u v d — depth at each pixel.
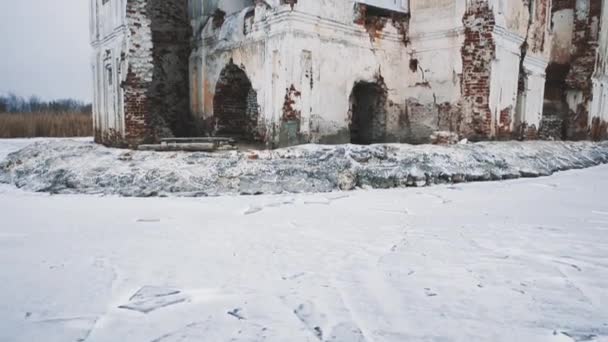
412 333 1.98
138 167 7.01
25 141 16.72
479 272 2.79
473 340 1.91
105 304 2.32
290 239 3.64
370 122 10.58
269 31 8.45
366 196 6.04
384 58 10.07
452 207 5.23
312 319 2.12
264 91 8.67
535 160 9.23
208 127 10.89
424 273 2.78
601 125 15.85
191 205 5.36
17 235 3.80
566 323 2.07
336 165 7.03
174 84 11.50
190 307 2.27
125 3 10.01
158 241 3.58
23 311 2.23
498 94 9.71
